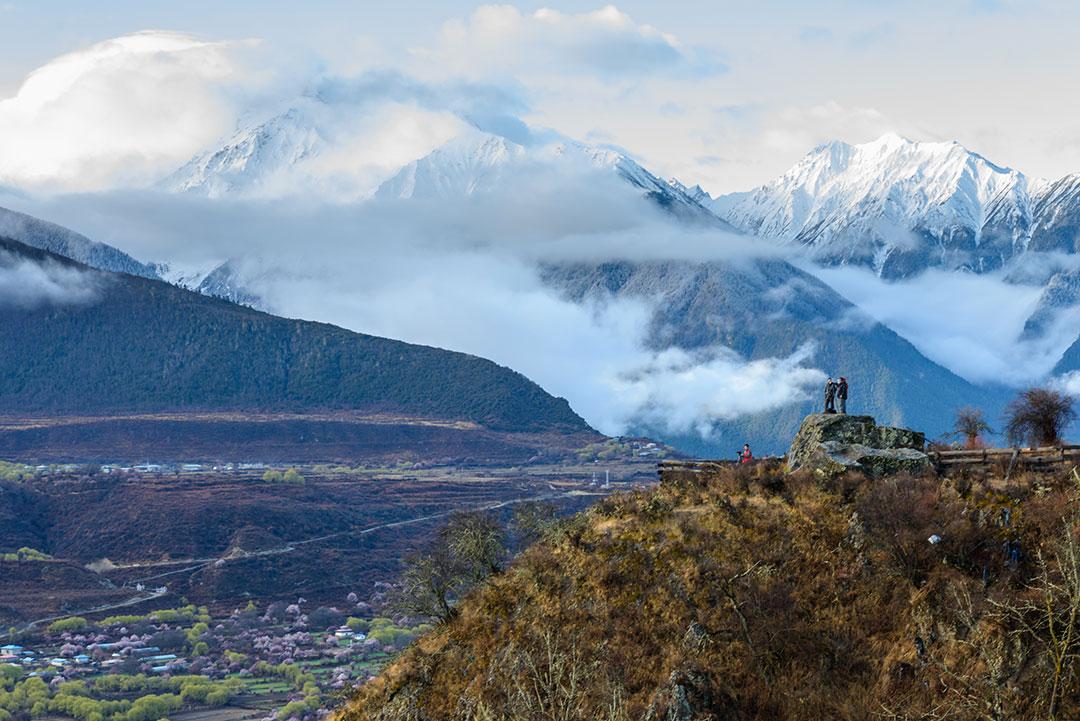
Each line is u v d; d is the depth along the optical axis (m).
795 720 62.28
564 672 67.69
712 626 67.81
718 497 80.31
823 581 70.44
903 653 63.94
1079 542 65.62
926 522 72.06
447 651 77.62
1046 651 57.09
